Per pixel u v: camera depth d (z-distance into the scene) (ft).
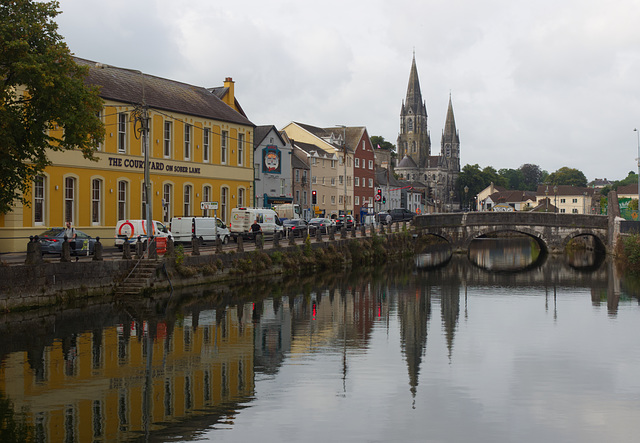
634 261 208.33
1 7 92.53
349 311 114.32
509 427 53.98
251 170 212.64
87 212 153.28
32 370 68.18
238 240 146.92
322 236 212.43
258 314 106.32
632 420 56.13
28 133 95.61
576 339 92.22
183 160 182.09
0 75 90.58
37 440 49.19
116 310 102.27
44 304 99.14
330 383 66.08
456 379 68.74
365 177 368.89
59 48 93.97
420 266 220.64
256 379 67.10
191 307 108.47
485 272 205.16
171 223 161.27
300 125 344.28
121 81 170.81
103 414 55.31
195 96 199.00
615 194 260.83
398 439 50.80
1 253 130.41
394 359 77.71
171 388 63.26
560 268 219.61
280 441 49.93
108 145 158.20
